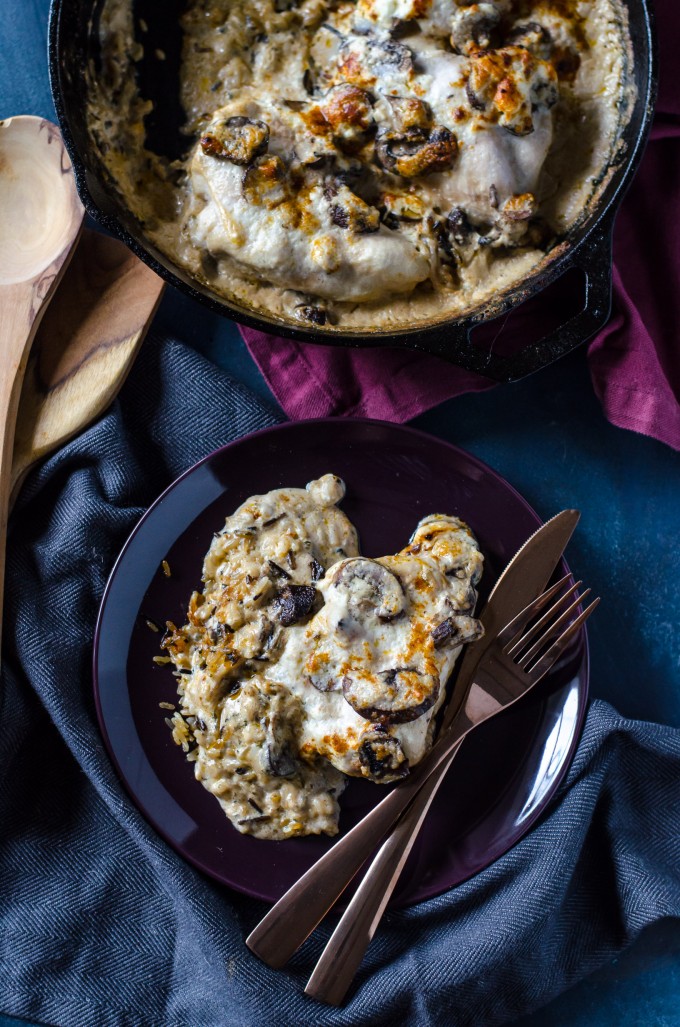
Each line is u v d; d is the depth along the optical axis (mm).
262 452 632
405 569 595
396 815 588
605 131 604
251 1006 603
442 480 634
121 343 647
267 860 602
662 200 652
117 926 631
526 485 671
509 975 610
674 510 668
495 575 628
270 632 593
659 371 639
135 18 602
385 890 588
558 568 623
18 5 672
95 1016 620
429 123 589
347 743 576
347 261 590
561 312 667
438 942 614
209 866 601
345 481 635
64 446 648
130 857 636
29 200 648
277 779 589
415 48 593
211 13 609
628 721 622
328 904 583
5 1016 627
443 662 586
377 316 612
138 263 653
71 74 582
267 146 584
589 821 623
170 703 618
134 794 607
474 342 667
